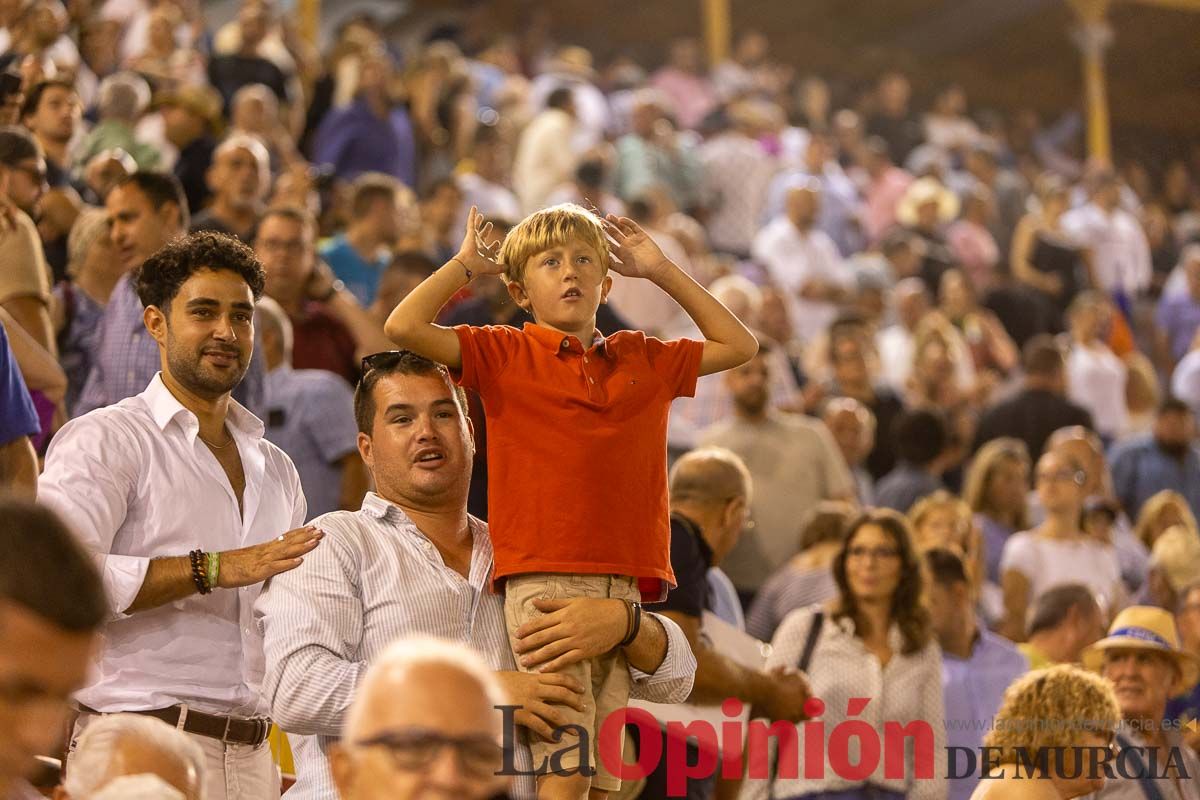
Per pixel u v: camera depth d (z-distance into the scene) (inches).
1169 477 1505.9
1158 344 2282.2
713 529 771.4
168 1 1809.8
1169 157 3472.0
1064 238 2263.8
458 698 312.2
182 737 426.6
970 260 2235.5
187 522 572.1
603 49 3221.0
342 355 968.9
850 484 1157.1
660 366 553.3
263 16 1705.2
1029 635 940.0
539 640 519.2
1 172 814.5
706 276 1713.8
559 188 1929.1
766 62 3257.9
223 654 572.4
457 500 549.3
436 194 1450.5
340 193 1305.4
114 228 840.3
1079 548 1144.8
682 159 2133.4
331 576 526.0
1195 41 3472.0
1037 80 3508.9
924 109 3459.6
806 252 1932.8
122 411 577.0
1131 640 826.8
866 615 828.0
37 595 303.1
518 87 2118.6
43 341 740.7
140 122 1286.9
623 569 531.8
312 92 1825.8
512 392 537.6
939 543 1064.2
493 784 321.7
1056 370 1542.8
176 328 581.9
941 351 1573.6
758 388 1143.6
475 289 902.4
